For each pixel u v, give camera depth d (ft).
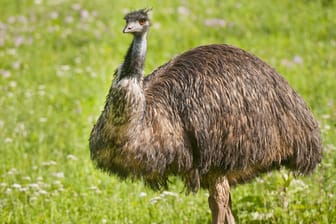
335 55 137.08
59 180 88.89
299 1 165.99
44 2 171.22
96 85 125.18
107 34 148.77
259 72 70.03
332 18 155.12
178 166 67.97
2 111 113.19
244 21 156.46
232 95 68.18
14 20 159.02
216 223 71.15
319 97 115.85
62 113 115.03
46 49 145.48
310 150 71.77
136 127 65.62
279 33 150.51
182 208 79.77
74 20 158.10
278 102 69.87
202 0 167.53
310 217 74.18
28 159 96.37
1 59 138.62
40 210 79.71
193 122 67.36
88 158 96.89
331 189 80.43
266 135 68.85
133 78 65.00
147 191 84.79
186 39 145.38
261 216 75.25
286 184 74.23
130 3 164.35
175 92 68.49
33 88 125.80
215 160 68.33
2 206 80.18
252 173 72.49
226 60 69.62
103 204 81.10
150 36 145.48
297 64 131.85
